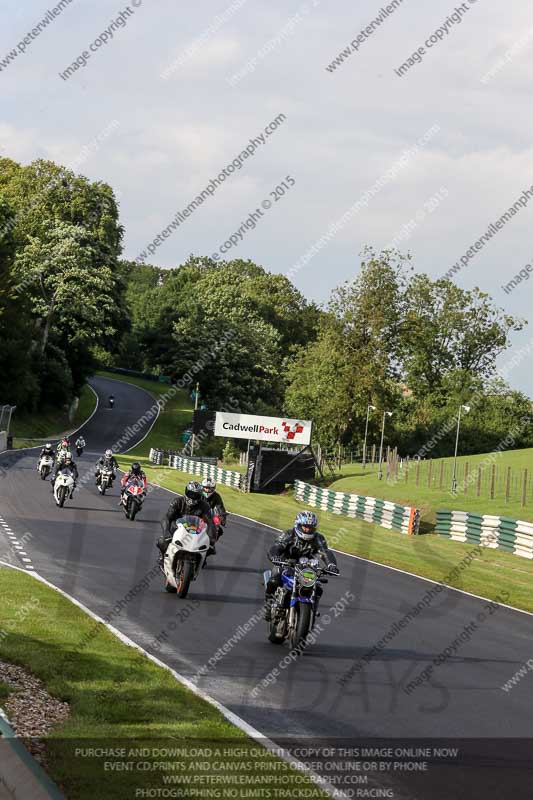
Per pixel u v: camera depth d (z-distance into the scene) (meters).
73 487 75.44
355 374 194.00
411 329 198.75
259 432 136.62
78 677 21.95
